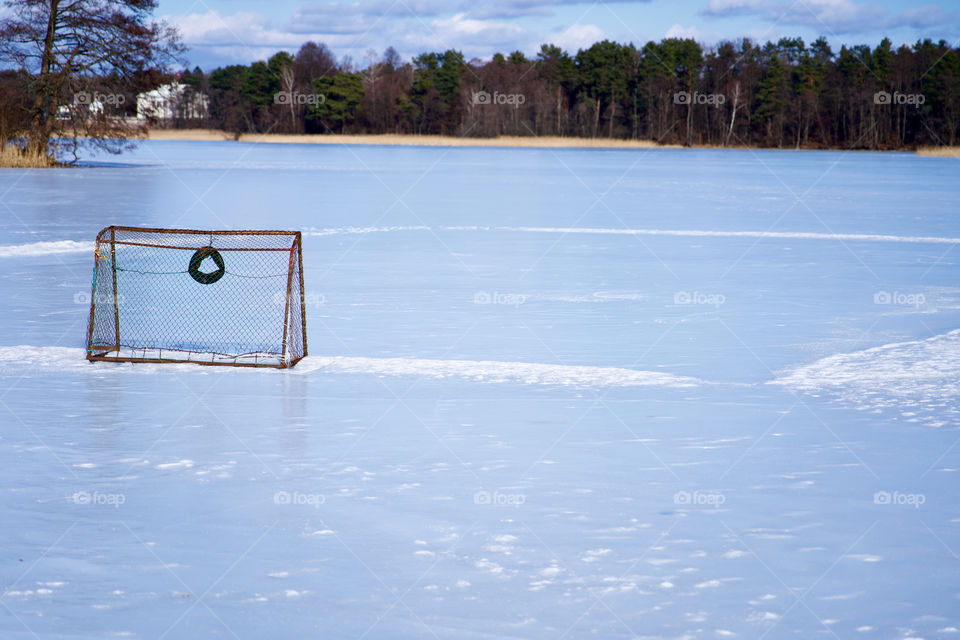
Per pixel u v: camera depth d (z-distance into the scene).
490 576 4.67
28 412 7.68
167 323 11.68
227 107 115.44
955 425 7.48
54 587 4.54
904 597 4.50
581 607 4.36
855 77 111.50
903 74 106.31
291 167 52.69
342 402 8.09
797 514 5.55
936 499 5.82
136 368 9.36
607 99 116.38
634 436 7.12
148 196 30.73
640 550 5.00
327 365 9.54
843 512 5.59
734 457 6.64
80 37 47.28
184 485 5.96
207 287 14.47
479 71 114.12
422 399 8.20
